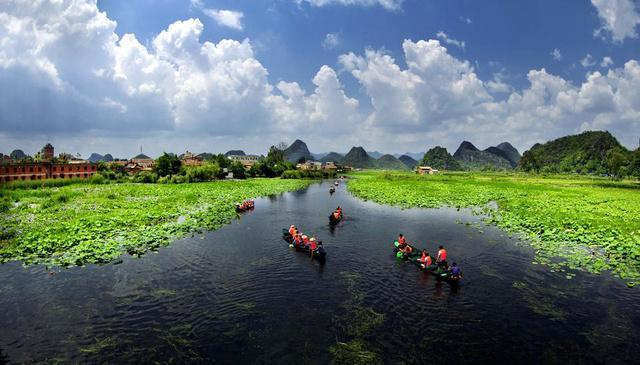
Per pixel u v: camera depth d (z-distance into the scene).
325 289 19.84
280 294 19.11
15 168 83.12
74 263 23.22
